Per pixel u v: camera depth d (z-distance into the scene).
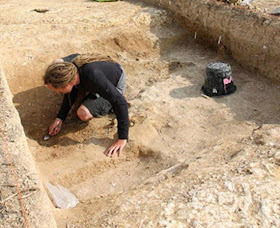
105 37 4.62
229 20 4.34
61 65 2.65
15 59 4.04
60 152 3.10
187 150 3.00
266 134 2.93
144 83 4.11
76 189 2.77
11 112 2.40
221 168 2.45
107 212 2.16
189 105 3.61
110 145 3.12
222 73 3.63
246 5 4.74
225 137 3.08
